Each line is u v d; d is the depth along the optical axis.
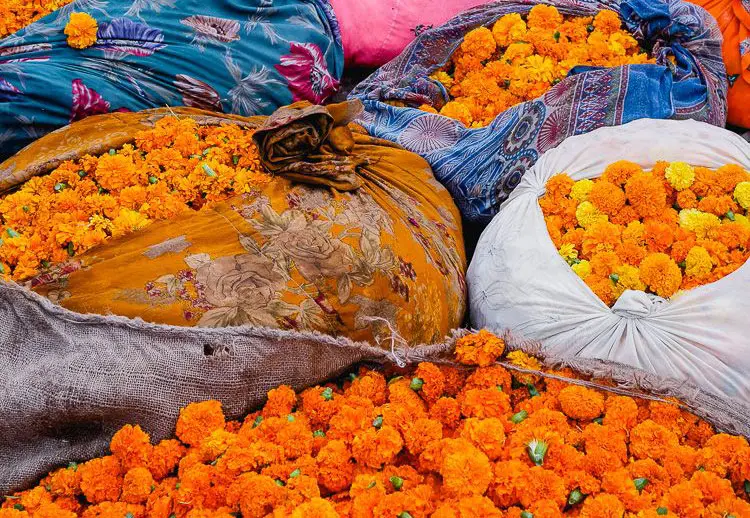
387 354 1.75
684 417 1.71
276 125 1.98
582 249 1.97
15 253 1.78
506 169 2.32
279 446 1.57
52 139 2.04
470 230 2.54
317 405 1.68
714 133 2.11
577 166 2.12
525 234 2.03
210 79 2.40
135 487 1.51
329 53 2.70
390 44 2.91
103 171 1.93
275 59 2.50
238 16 2.55
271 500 1.47
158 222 1.84
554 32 2.67
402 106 2.72
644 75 2.29
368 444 1.57
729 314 1.75
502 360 1.78
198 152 2.05
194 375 1.63
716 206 1.96
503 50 2.74
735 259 1.87
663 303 1.82
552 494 1.50
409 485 1.55
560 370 1.77
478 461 1.50
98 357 1.59
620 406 1.67
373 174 2.25
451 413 1.67
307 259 1.82
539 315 1.93
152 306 1.69
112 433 1.62
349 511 1.49
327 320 1.80
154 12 2.42
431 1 2.92
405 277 1.92
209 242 1.81
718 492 1.50
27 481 1.57
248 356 1.67
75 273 1.72
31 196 1.88
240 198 1.92
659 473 1.56
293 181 2.01
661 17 2.56
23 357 1.62
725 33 2.67
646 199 1.96
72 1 2.59
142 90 2.29
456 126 2.54
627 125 2.14
